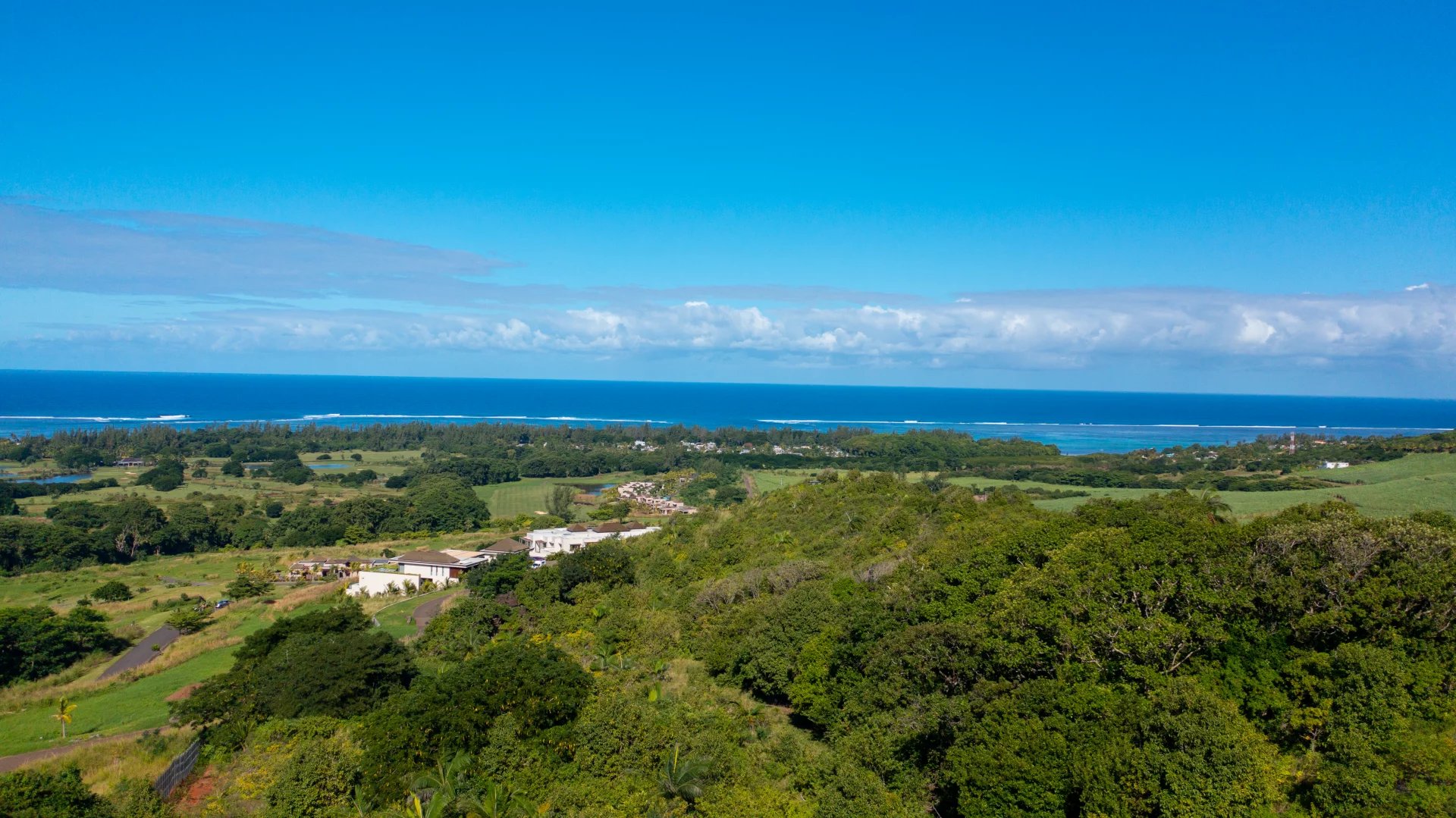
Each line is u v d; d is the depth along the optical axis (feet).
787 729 159.84
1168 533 155.12
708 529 350.84
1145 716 106.73
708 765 126.41
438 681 151.84
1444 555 127.03
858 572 218.59
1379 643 115.65
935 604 161.58
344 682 161.07
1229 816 92.89
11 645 232.73
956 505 275.39
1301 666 113.70
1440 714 102.42
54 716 186.60
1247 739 99.14
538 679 148.05
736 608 217.56
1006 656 130.21
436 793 118.32
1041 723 112.68
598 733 135.85
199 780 138.92
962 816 109.09
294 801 122.62
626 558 296.71
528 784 127.95
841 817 113.91
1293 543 136.26
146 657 249.75
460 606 263.29
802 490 368.07
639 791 124.57
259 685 164.35
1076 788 103.40
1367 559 126.93
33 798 113.80
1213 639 119.65
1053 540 177.47
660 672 192.03
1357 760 96.78
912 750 128.88
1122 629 125.49
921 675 138.92
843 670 155.94
